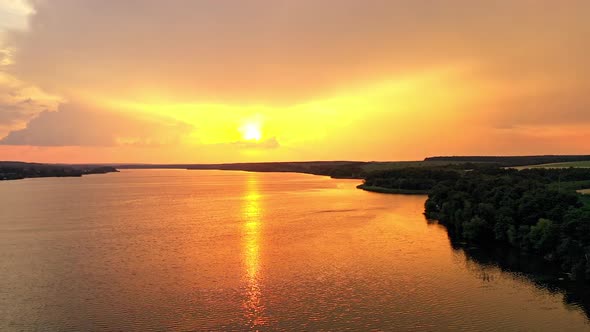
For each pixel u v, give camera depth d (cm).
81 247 9781
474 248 9275
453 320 5894
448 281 7275
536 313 6056
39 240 10538
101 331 5662
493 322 5825
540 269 7806
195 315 6091
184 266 8256
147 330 5684
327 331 5625
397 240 10106
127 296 6769
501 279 7331
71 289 7075
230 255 8981
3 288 7144
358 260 8500
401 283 7219
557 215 8894
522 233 9056
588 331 5559
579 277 7219
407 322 5847
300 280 7419
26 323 5884
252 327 5738
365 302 6481
